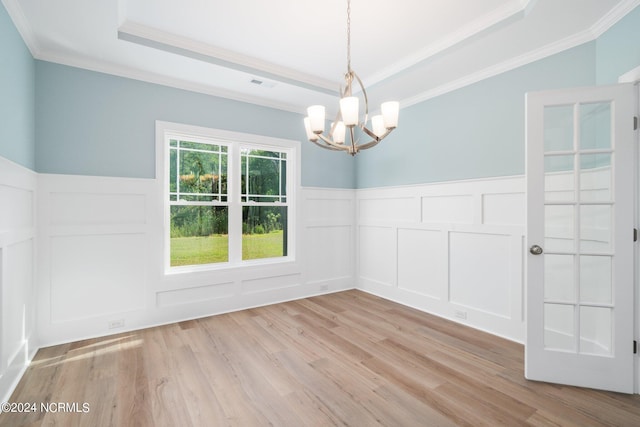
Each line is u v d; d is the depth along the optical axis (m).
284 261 4.16
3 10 2.01
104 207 2.99
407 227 3.95
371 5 2.35
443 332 3.08
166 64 3.01
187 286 3.43
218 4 2.34
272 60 3.23
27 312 2.43
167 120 3.33
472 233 3.24
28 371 2.31
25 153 2.45
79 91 2.89
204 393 2.06
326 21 2.56
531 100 2.20
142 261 3.18
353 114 1.86
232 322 3.34
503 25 2.41
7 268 2.03
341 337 2.96
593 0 2.09
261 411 1.88
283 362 2.47
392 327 3.21
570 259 2.37
